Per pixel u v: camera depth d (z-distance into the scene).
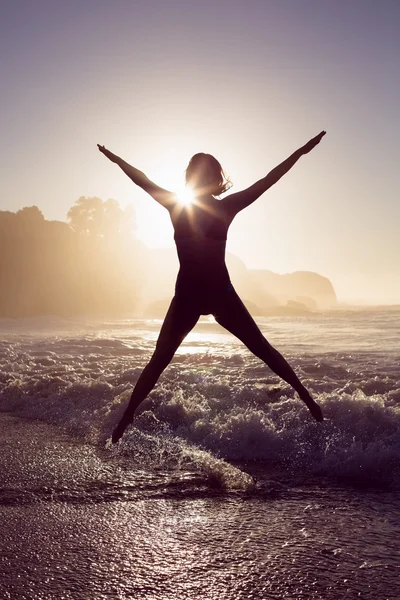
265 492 3.69
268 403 6.04
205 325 32.44
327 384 7.36
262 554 2.69
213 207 3.36
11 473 4.11
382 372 9.12
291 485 3.84
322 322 35.84
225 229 3.38
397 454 4.14
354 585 2.37
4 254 49.62
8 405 6.98
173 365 10.38
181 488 3.76
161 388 6.60
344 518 3.18
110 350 14.57
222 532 2.97
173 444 4.91
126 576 2.46
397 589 2.33
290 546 2.79
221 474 3.97
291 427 4.98
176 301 3.41
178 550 2.74
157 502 3.48
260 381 7.84
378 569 2.52
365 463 4.11
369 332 23.50
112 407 6.22
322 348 15.20
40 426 5.81
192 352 14.30
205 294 3.35
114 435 3.53
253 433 4.82
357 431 4.71
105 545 2.81
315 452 4.51
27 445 4.99
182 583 2.40
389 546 2.78
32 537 2.92
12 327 30.27
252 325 3.44
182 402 6.00
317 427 4.87
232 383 7.68
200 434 5.12
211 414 5.71
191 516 3.23
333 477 4.03
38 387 7.77
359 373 8.88
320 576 2.46
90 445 4.98
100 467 4.26
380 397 6.02
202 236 3.34
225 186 3.49
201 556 2.67
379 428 4.71
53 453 4.70
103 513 3.28
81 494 3.64
